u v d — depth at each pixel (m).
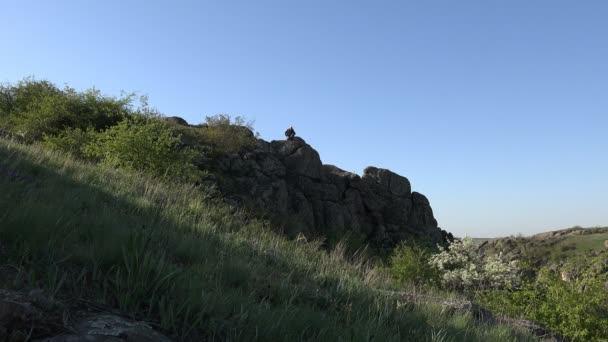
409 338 4.89
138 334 2.73
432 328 5.42
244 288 4.88
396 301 6.25
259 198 29.84
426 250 19.03
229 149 32.06
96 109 21.61
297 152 37.75
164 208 8.17
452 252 17.91
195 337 3.25
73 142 15.44
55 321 2.72
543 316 10.29
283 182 33.66
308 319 4.32
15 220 4.09
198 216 8.75
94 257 3.93
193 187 12.84
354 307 5.43
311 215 34.75
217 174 27.50
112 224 5.18
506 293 11.90
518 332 6.77
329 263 7.97
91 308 3.14
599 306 10.31
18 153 9.22
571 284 10.79
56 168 9.12
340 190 39.53
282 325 3.87
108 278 3.68
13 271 3.33
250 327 3.60
